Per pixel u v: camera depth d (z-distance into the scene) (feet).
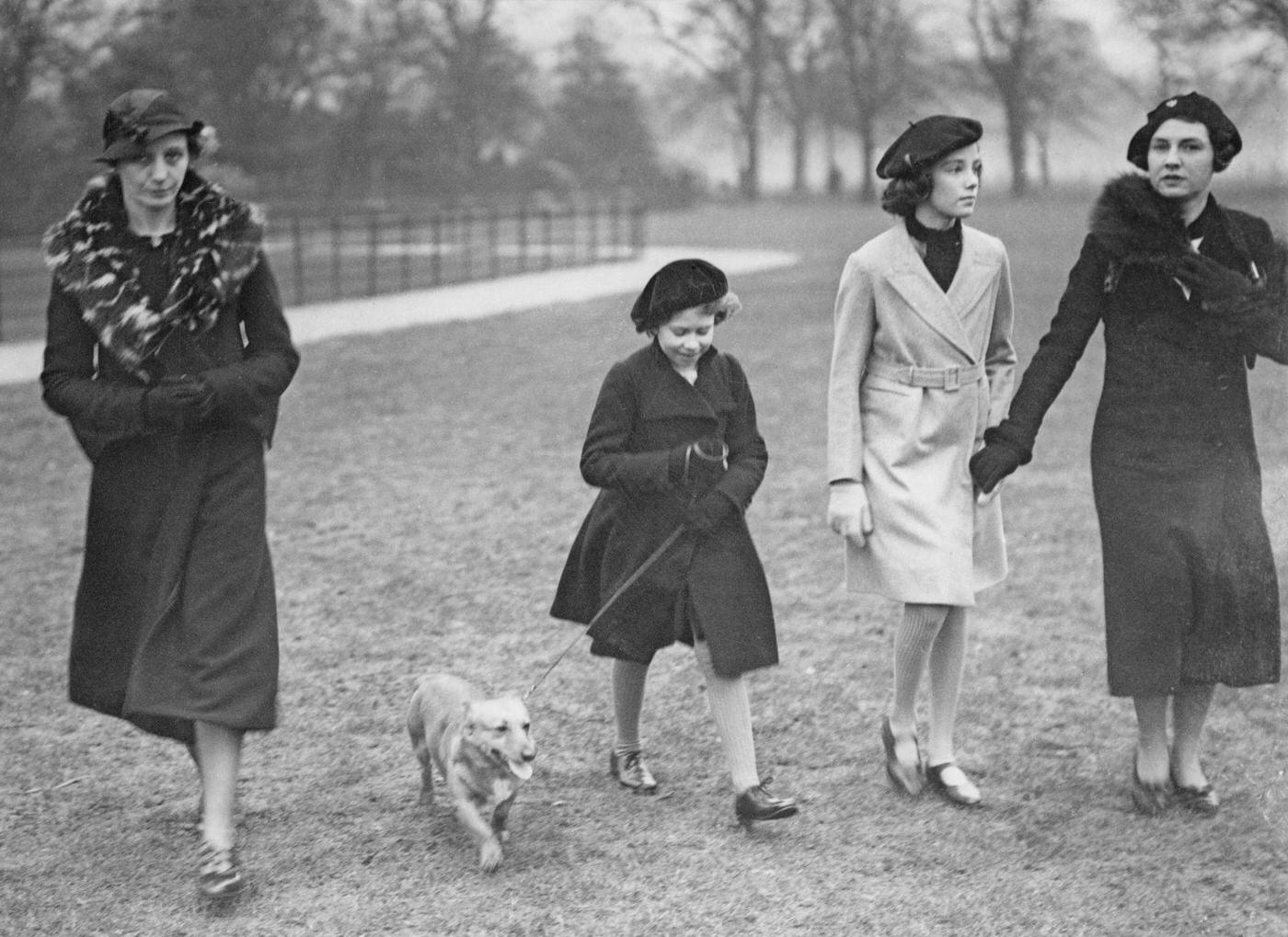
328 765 15.70
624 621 14.16
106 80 93.71
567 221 141.28
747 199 199.31
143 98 13.14
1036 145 162.61
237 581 13.06
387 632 20.36
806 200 198.49
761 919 12.19
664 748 16.17
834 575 23.17
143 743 16.52
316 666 18.93
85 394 12.98
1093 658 19.10
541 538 25.55
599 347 51.06
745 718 14.08
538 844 13.71
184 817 14.49
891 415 14.80
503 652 19.48
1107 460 14.43
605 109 180.55
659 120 206.80
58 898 12.74
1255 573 14.02
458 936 11.96
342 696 17.80
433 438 35.40
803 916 12.23
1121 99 137.49
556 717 17.13
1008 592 22.17
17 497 29.76
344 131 133.69
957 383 14.71
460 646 19.71
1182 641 14.08
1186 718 14.61
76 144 90.58
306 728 16.75
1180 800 14.51
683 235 122.62
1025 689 17.99
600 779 15.35
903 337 14.74
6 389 43.93
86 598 13.39
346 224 110.63
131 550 13.19
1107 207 14.23
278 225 104.94
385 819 14.33
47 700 17.93
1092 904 12.39
